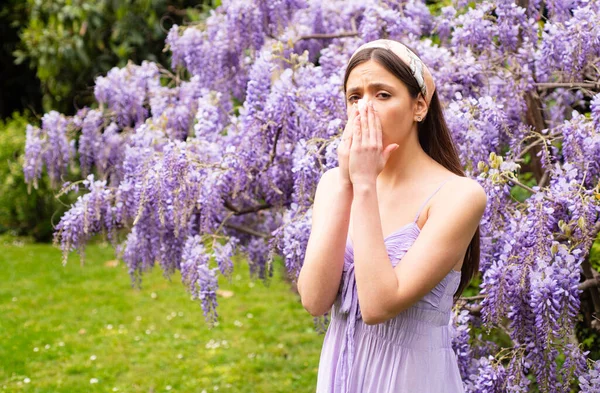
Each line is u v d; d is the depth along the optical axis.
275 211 3.00
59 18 7.79
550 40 2.58
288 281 3.56
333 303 1.66
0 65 10.39
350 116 1.57
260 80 2.84
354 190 1.49
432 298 1.55
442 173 1.61
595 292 2.60
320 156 2.51
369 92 1.55
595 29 2.45
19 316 5.66
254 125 2.76
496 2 2.75
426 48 2.87
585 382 2.07
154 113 3.47
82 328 5.36
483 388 2.20
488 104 2.43
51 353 4.82
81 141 3.68
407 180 1.61
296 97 2.73
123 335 5.20
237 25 3.26
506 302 2.08
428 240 1.47
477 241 1.77
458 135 2.42
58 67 7.96
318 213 1.71
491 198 2.15
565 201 2.09
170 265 2.98
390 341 1.55
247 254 3.27
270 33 3.43
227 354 4.78
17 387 4.24
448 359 1.63
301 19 3.51
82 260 2.94
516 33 2.75
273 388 4.21
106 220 2.93
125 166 2.96
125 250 3.09
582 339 2.84
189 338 5.12
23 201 8.33
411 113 1.57
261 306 5.80
